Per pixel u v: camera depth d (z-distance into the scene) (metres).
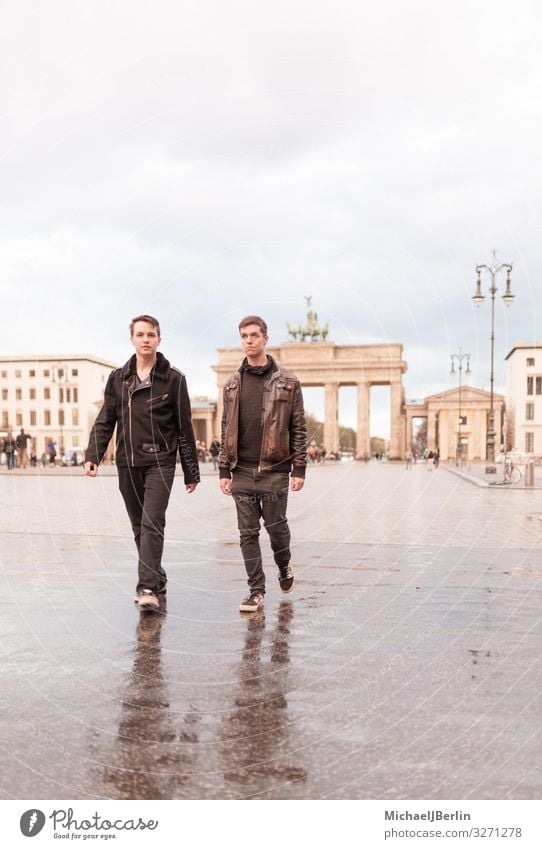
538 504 17.12
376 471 45.59
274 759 3.00
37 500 18.27
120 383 5.98
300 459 5.91
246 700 3.65
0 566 7.55
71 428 91.44
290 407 5.82
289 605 5.75
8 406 92.81
